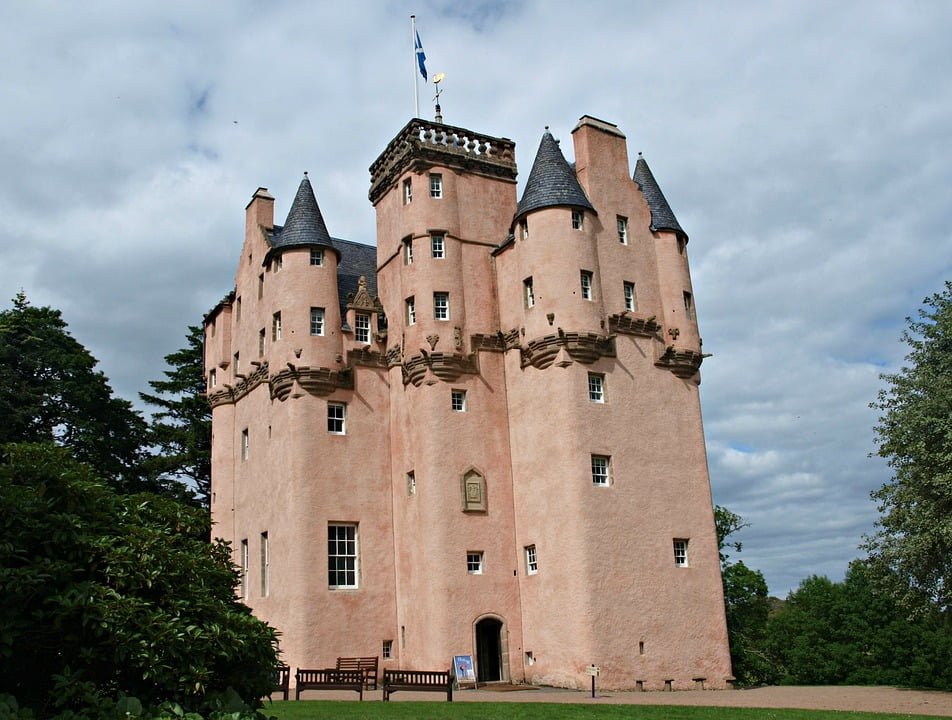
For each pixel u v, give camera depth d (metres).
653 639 36.19
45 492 14.66
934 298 38.12
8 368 54.47
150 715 13.59
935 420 34.56
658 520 38.12
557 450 37.16
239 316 49.03
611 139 42.94
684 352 41.19
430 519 37.66
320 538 38.38
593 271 39.12
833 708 26.80
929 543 33.78
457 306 40.59
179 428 61.44
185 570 15.45
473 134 43.97
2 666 14.44
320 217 43.12
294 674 36.16
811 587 90.62
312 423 39.69
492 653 38.53
